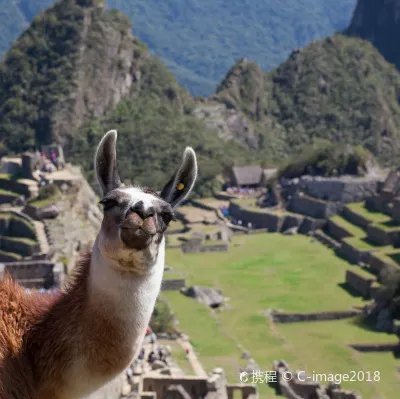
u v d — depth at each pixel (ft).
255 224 448.65
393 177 416.46
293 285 320.70
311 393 177.68
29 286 236.22
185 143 581.94
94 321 28.37
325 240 400.67
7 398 27.20
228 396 157.79
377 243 360.48
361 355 242.17
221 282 324.60
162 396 150.30
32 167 338.13
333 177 456.45
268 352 236.43
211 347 229.66
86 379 28.60
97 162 29.81
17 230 296.30
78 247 295.48
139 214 27.76
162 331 232.94
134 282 28.27
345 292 310.86
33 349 28.86
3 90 651.25
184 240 386.52
